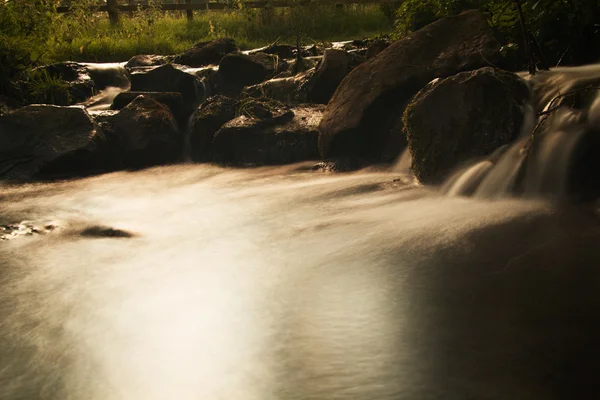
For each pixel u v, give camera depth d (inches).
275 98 386.9
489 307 135.0
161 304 153.6
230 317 142.3
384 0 665.6
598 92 211.8
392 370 114.3
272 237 201.6
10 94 409.1
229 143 335.3
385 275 158.6
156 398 112.3
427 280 152.6
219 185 289.9
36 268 187.5
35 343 136.4
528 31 267.4
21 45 426.6
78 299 160.7
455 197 225.5
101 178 323.6
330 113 306.7
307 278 162.4
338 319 136.6
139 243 207.9
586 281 143.4
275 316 140.9
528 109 231.9
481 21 295.1
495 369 111.9
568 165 206.1
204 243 202.1
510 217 192.7
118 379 119.3
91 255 197.3
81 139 335.0
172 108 381.7
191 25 715.4
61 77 453.1
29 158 328.2
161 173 327.9
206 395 111.7
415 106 246.7
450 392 106.4
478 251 166.9
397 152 283.9
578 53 295.3
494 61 278.5
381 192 244.1
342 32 674.8
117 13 733.9
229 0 743.1
